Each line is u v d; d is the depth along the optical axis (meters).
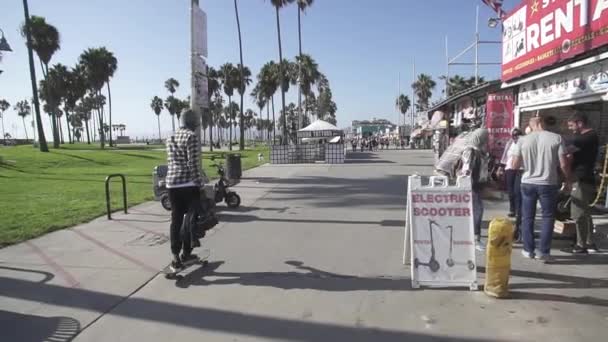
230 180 13.70
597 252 6.14
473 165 6.48
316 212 9.66
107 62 63.25
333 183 15.20
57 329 4.01
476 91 13.45
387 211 9.66
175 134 5.52
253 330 3.98
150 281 5.27
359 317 4.21
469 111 17.00
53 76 72.19
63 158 33.53
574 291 4.74
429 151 44.94
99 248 6.73
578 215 6.07
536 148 5.75
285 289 4.96
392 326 4.00
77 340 3.82
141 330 4.00
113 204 11.01
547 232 5.70
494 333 3.83
